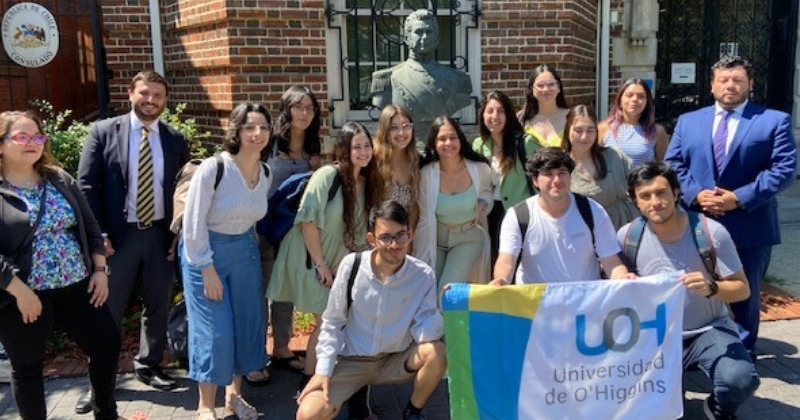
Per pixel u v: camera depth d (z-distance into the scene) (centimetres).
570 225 364
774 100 973
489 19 713
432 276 367
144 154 418
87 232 361
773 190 405
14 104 908
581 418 326
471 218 420
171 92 795
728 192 416
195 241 361
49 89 972
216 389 397
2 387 442
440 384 442
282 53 680
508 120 448
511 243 367
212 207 369
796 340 499
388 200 384
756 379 342
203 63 718
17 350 340
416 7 717
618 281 328
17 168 336
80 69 1080
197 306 373
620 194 430
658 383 327
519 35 723
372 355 363
